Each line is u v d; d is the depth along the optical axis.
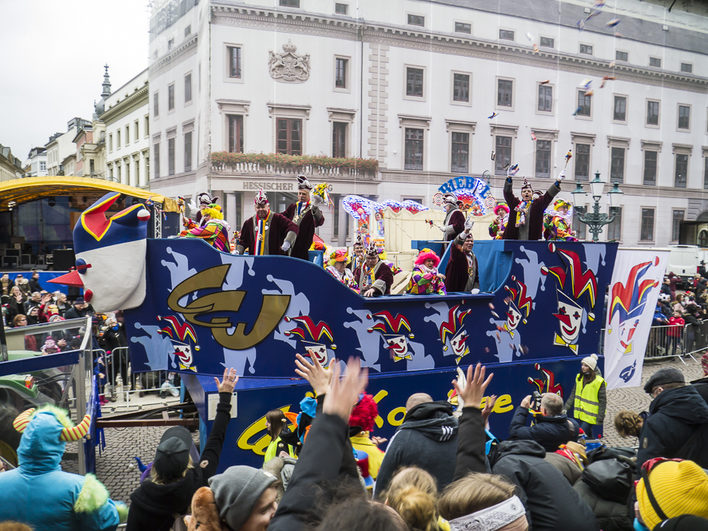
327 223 32.72
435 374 5.91
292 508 1.76
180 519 2.94
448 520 2.17
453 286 6.72
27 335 5.46
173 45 37.62
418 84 33.31
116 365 9.56
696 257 29.27
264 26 31.66
